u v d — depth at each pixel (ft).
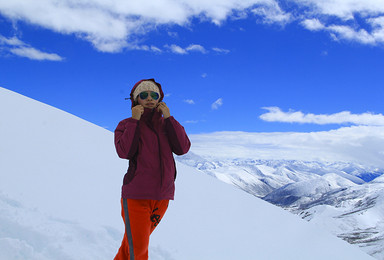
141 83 9.68
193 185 25.26
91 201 16.79
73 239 11.43
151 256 12.66
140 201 9.04
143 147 9.12
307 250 16.94
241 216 20.36
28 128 29.17
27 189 15.93
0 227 10.56
